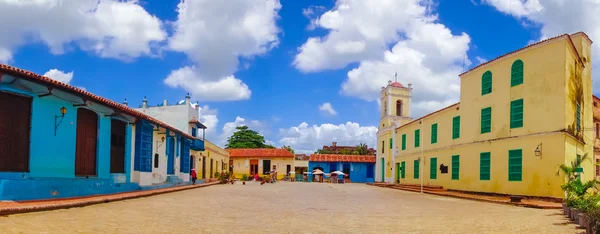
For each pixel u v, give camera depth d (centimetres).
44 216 1004
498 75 2391
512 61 2283
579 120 2191
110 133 1870
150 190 2106
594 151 2609
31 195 1333
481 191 2472
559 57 2003
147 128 2247
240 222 1056
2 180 1247
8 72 1228
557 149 1955
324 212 1348
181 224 986
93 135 1755
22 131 1371
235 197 1941
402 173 4100
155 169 2456
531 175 2083
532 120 2117
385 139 4756
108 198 1486
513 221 1167
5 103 1316
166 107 3778
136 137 2134
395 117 4647
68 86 1472
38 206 1100
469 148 2641
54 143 1504
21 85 1332
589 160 2267
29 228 815
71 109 1600
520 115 2202
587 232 895
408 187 3394
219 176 3953
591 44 2431
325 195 2283
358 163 5991
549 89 2038
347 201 1859
